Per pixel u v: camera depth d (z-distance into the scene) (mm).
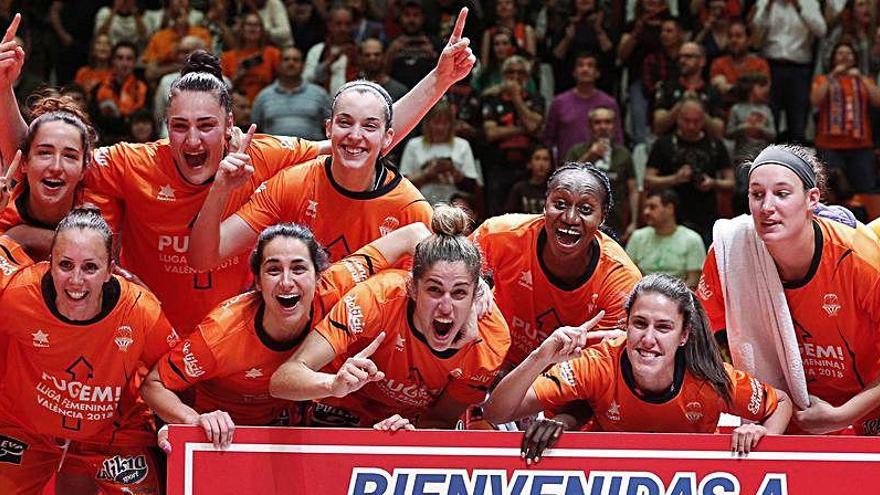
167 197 5375
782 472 4648
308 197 5410
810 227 5195
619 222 9797
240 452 4566
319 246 4891
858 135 10602
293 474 4574
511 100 10430
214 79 5344
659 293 4934
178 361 4887
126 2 11703
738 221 5418
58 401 4980
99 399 4984
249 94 10969
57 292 4734
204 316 5594
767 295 5277
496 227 5559
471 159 10008
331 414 5285
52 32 12039
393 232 5262
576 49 11242
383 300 4918
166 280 5535
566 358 4816
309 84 10258
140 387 4949
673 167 9766
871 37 11242
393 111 5637
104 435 5180
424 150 9914
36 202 5148
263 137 5664
